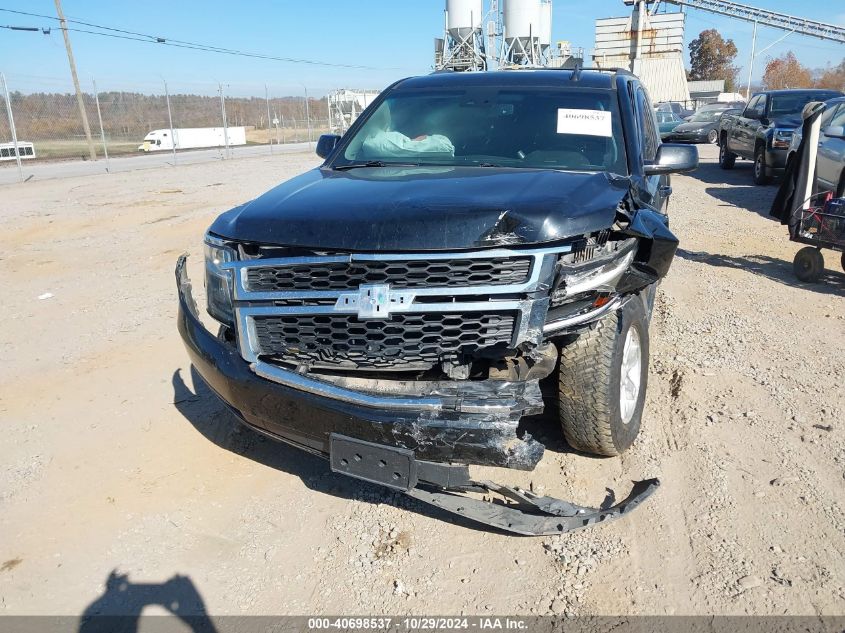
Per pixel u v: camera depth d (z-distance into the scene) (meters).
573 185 3.21
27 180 18.92
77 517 3.36
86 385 4.87
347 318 2.86
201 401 4.59
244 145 37.88
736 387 4.55
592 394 3.17
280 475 3.70
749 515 3.22
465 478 2.75
